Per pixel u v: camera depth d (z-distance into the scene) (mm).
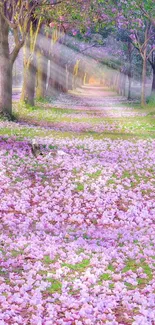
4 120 25359
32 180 13477
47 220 10203
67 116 32250
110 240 9016
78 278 7184
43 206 11125
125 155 17688
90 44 58438
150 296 6543
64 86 64375
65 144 19297
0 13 24734
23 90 34469
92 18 27688
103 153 17859
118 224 10188
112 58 72000
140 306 6254
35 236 9047
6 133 21125
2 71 25844
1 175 13344
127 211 10977
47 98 44219
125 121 30266
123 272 7465
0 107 25984
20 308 6152
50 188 12625
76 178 13797
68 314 5965
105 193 12422
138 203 11578
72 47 56844
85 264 7730
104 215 10609
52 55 47406
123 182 13414
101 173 14383
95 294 6594
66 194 12141
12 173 13867
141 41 47688
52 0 26578
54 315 5988
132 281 7051
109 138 22203
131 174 14688
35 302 6297
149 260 7973
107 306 6211
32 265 7660
